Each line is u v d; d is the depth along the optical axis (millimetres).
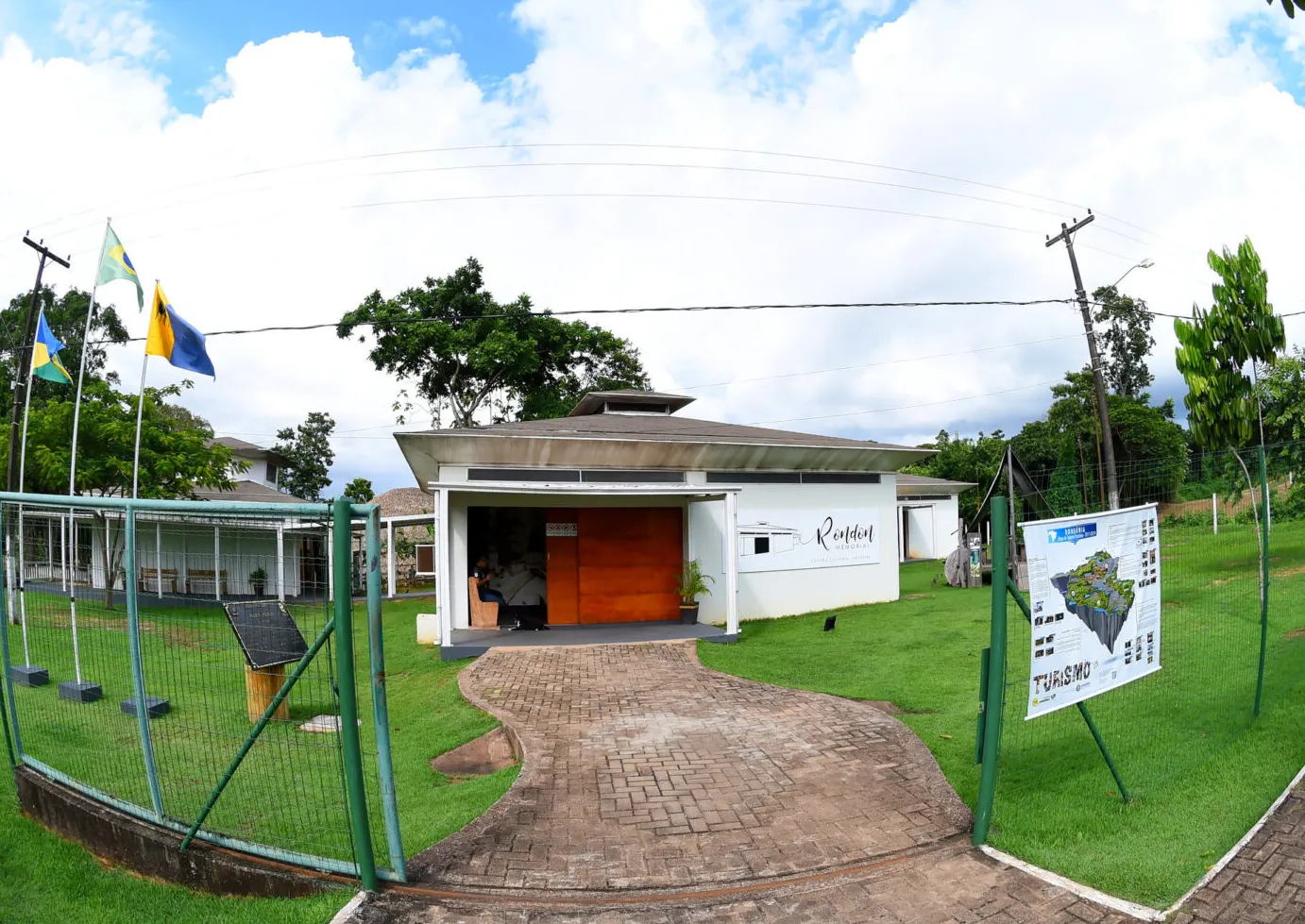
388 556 25328
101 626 6258
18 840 5457
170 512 4906
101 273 14109
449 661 12477
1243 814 4797
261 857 4617
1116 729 6496
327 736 6191
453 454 14555
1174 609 7496
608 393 20078
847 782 5906
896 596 18391
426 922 3969
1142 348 41188
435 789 6395
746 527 16438
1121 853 4441
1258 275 14656
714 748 6918
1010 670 9656
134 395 20203
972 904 4039
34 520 7047
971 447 41125
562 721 8039
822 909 4062
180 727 6066
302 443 48375
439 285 30500
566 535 15438
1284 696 6789
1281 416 17562
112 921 4270
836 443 17734
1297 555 9617
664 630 14008
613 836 5020
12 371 27750
